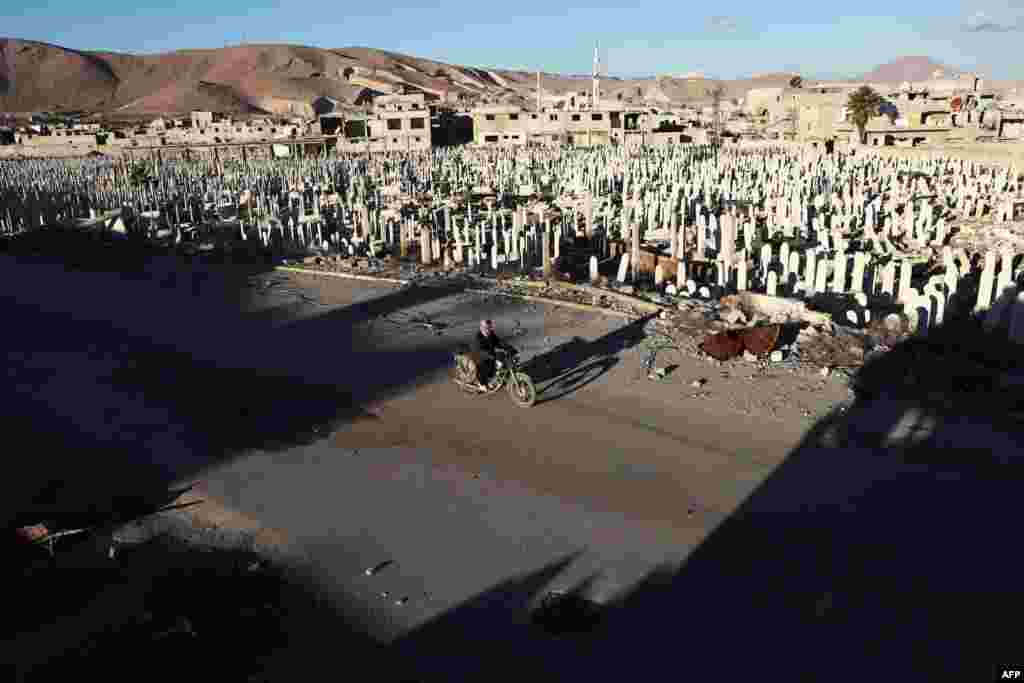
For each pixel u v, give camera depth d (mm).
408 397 13211
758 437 10875
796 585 7531
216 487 10141
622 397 12688
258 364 15281
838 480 9539
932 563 7781
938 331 15352
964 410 11391
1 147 93375
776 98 107750
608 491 9578
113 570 8234
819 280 18797
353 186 47219
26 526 8820
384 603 7543
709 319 16469
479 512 9219
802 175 43875
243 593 7734
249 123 103688
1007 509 8703
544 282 20984
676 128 96750
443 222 32438
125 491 10086
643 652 6711
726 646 6742
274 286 22547
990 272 16188
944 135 74438
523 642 6910
